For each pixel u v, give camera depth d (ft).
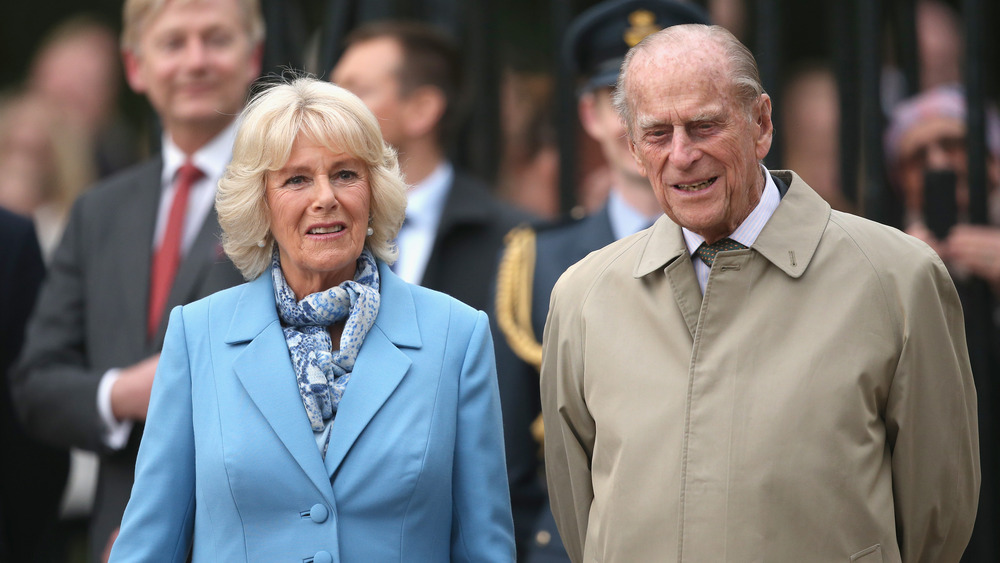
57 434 47.62
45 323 49.78
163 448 34.91
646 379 34.04
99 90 89.25
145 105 90.74
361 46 54.49
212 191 50.24
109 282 49.16
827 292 33.17
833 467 31.89
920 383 32.81
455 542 35.53
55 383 47.88
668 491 32.96
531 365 46.78
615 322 35.09
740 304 33.58
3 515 54.24
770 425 32.24
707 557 32.19
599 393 34.76
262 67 57.72
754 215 34.35
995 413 49.21
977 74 48.49
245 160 34.73
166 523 34.73
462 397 35.50
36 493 54.39
